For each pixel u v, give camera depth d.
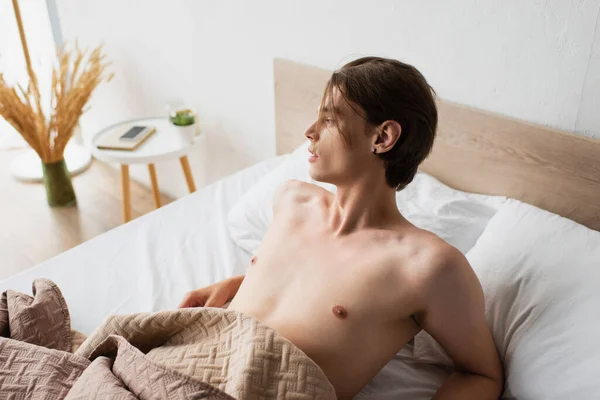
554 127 1.37
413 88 0.95
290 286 1.05
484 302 1.08
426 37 1.52
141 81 2.56
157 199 2.35
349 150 0.98
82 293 1.38
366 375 1.01
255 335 0.92
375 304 0.98
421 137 0.97
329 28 1.74
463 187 1.57
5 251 2.34
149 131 2.21
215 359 0.94
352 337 0.97
